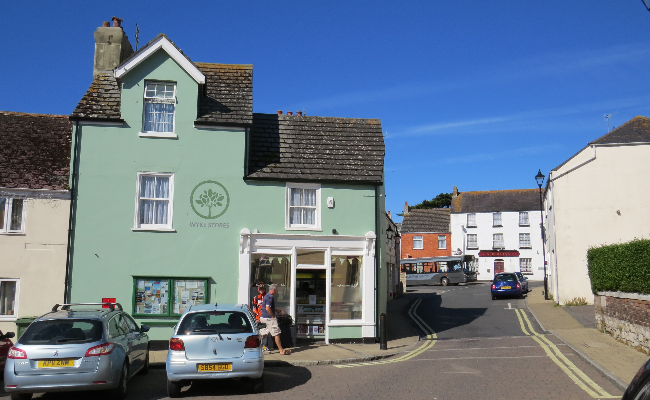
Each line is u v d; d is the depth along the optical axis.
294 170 17.36
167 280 16.17
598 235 25.86
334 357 14.06
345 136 18.97
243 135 17.11
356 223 17.45
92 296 15.75
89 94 17.16
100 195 16.17
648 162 25.61
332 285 17.08
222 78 18.53
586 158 26.55
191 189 16.62
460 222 59.66
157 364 13.57
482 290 40.84
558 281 26.39
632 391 4.46
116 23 19.12
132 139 16.53
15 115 18.47
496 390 9.98
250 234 16.52
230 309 10.63
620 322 15.52
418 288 46.25
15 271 15.48
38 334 9.62
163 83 17.02
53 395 10.49
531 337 17.47
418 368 12.55
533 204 57.47
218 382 11.38
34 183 15.93
